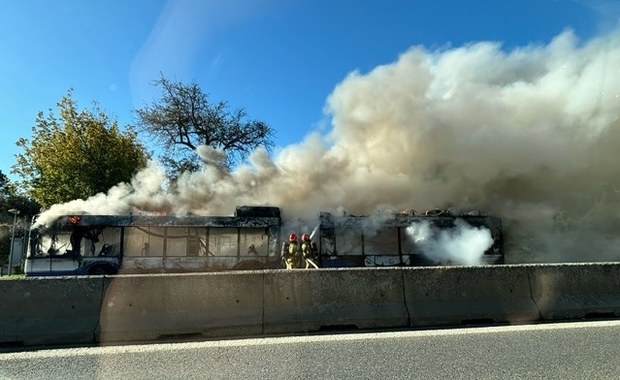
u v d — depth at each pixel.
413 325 7.73
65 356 6.09
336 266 17.34
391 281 7.97
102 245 17.00
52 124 27.78
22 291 6.99
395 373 5.28
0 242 43.75
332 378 5.14
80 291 7.12
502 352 6.10
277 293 7.58
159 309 7.19
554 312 8.16
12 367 5.64
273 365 5.64
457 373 5.26
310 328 7.42
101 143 27.91
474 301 8.05
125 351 6.30
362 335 7.09
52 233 16.95
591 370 5.34
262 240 17.69
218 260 17.34
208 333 7.14
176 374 5.34
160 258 17.08
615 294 8.55
